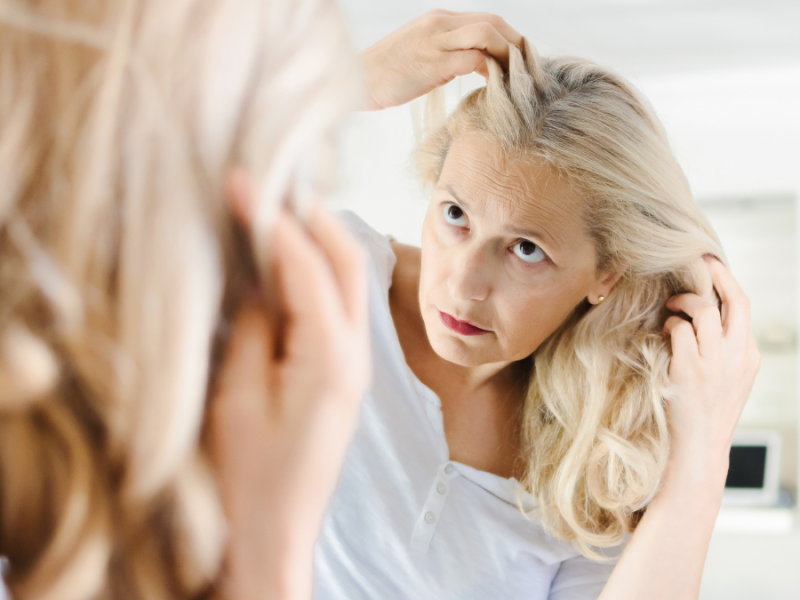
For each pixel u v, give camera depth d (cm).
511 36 85
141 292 24
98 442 26
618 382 94
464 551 93
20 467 24
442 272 80
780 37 204
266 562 30
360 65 31
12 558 26
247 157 27
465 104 85
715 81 226
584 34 209
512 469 101
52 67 24
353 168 33
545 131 76
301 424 30
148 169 24
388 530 92
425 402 96
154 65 25
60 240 24
